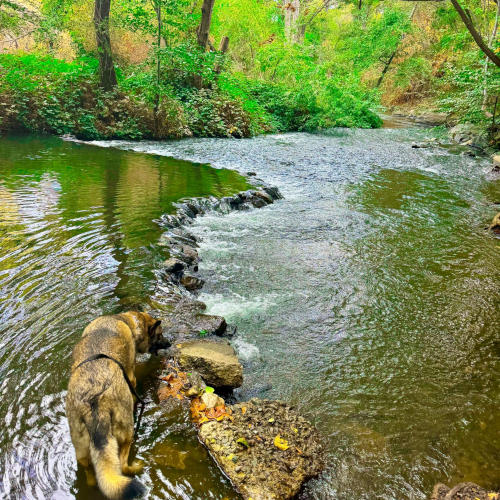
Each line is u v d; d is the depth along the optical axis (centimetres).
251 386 407
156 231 714
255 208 944
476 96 1783
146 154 1384
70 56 2564
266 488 285
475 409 388
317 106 2334
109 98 1697
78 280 539
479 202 1055
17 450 299
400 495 297
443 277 655
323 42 4675
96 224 726
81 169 1111
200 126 1853
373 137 2108
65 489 275
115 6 1784
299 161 1430
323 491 296
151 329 407
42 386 361
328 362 449
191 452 312
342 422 365
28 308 471
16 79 1609
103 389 280
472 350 481
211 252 700
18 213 751
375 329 515
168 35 1762
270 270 651
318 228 839
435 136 2116
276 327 507
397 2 3753
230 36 3312
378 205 1002
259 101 2398
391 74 3728
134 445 313
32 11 2084
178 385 377
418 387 416
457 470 322
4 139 1462
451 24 3247
